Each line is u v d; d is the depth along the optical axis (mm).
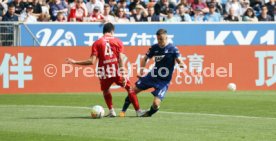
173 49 39312
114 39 39594
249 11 72312
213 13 71812
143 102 49844
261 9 74438
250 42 68250
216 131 32906
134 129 33500
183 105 47125
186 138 30422
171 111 43094
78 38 65625
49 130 33031
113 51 39250
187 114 41156
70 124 35531
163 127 34406
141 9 70188
